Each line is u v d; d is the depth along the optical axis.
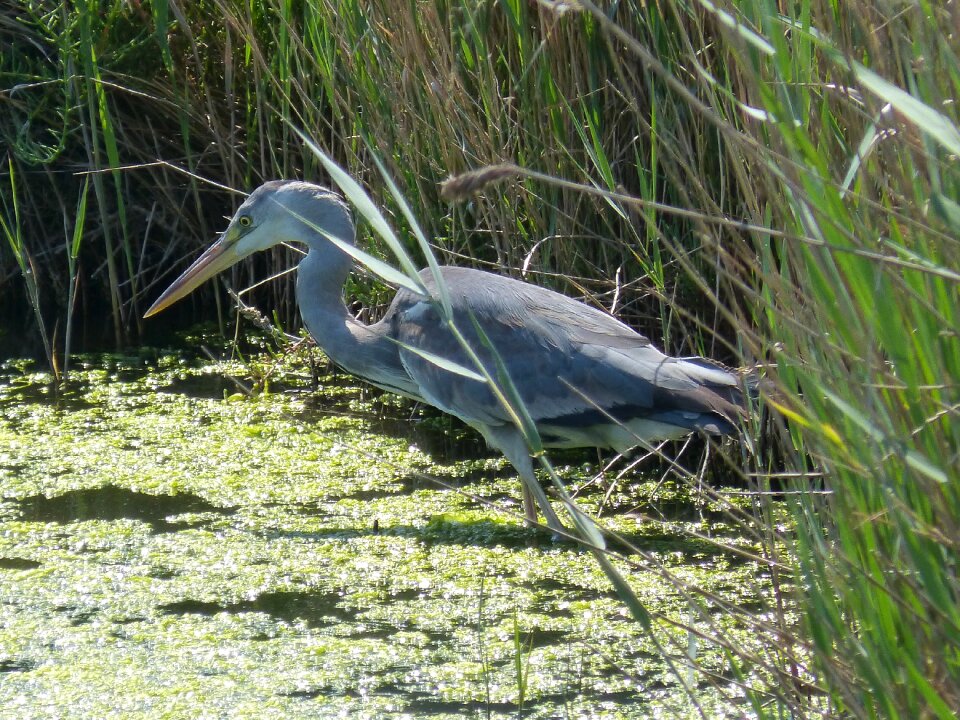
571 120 11.01
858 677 4.94
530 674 7.93
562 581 9.44
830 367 4.68
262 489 11.39
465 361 10.09
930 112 3.76
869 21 4.45
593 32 10.58
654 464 11.71
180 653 8.26
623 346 9.91
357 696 7.68
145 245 16.09
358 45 11.59
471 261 12.26
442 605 9.05
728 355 11.15
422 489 11.44
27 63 15.60
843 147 5.05
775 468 10.36
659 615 5.59
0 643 8.39
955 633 4.42
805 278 4.82
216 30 15.01
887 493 4.30
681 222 10.96
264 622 8.76
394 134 11.88
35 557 9.87
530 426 5.06
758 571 9.37
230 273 16.55
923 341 4.37
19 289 16.88
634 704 7.47
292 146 14.70
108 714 7.42
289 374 14.71
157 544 10.13
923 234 4.31
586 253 11.68
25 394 13.99
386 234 4.83
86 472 11.72
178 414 13.37
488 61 10.91
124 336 16.20
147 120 15.65
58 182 16.36
